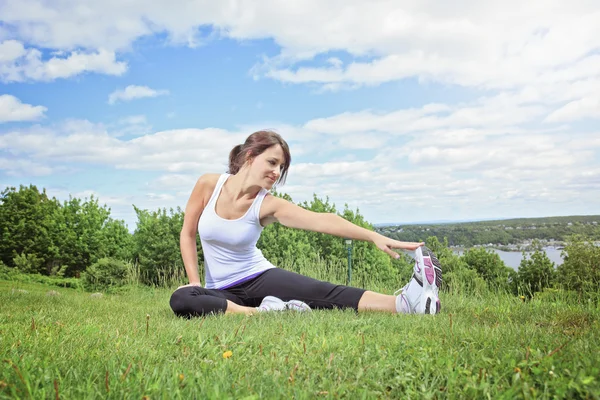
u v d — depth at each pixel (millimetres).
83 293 8602
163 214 11117
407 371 1970
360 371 1899
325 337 2553
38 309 4309
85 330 2891
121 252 14484
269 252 9766
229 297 4359
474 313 3748
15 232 15641
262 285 4434
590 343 2307
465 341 2439
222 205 4438
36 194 16375
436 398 1735
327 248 10375
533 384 1746
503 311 3832
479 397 1689
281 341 2502
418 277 3984
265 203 4402
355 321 3195
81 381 1783
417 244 4105
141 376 1806
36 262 15125
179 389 1703
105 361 2043
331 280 8938
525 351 2137
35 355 2119
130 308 4750
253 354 2277
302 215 4352
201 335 2598
